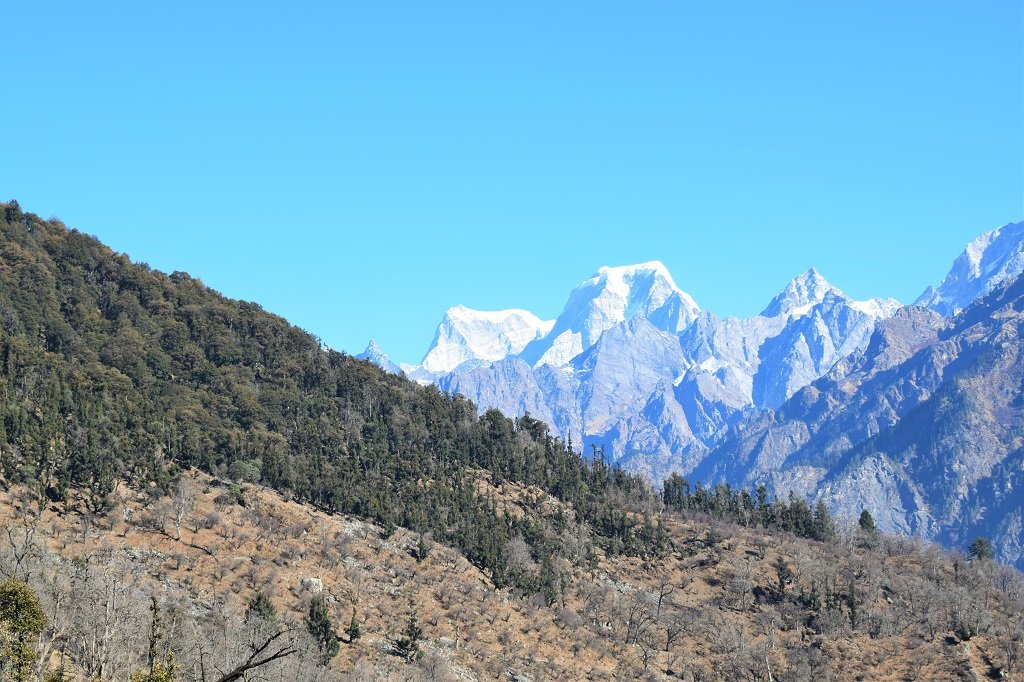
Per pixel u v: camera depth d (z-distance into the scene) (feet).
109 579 595.88
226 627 628.28
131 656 504.84
